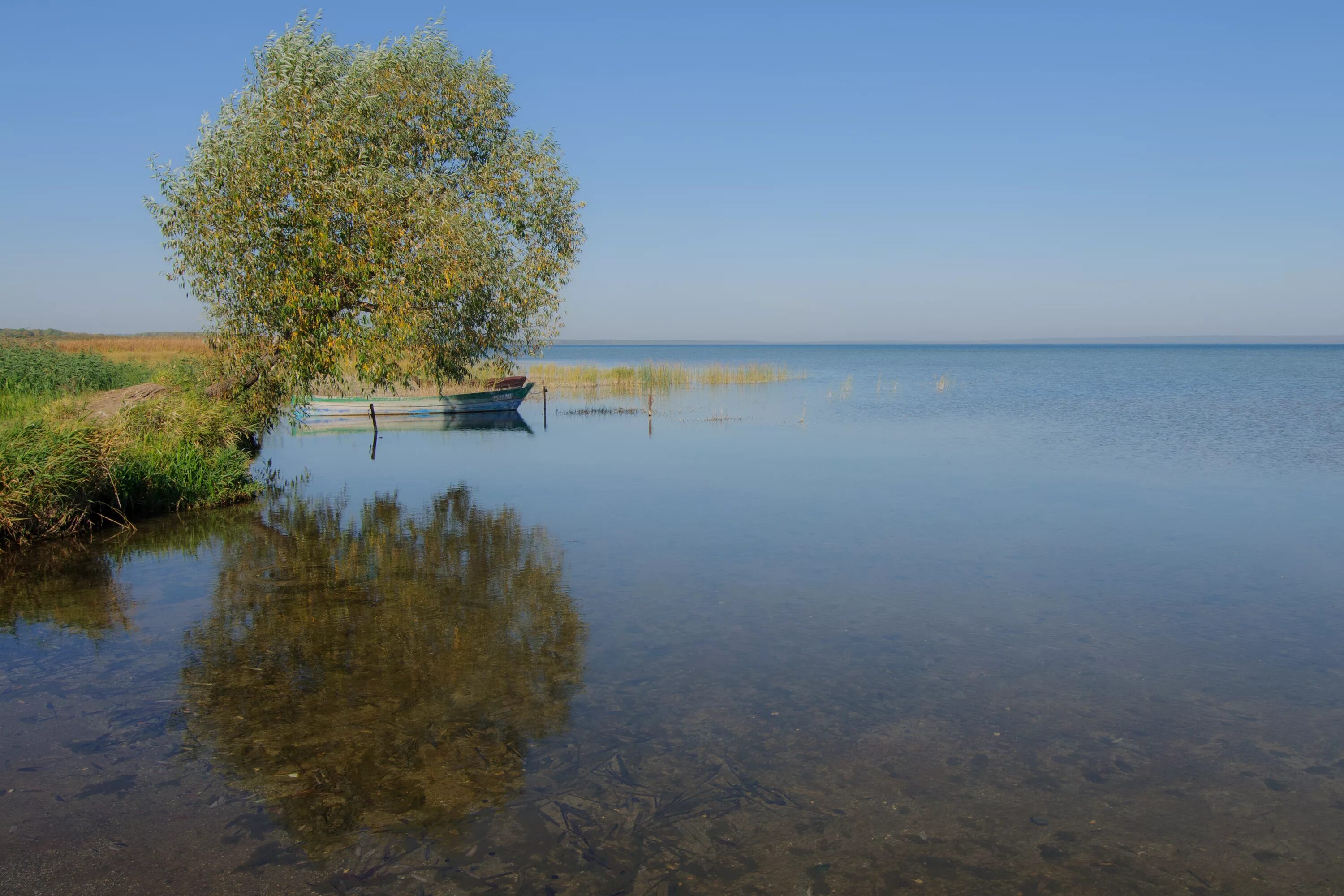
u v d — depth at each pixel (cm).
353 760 538
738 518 1318
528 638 773
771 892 407
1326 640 779
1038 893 409
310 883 411
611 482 1669
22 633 788
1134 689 665
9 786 504
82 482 1238
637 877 418
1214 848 450
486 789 502
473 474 1778
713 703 631
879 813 481
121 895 402
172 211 1698
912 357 14550
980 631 801
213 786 505
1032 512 1367
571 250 2147
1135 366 9131
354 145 1773
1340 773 533
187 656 725
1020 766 539
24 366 2605
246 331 1795
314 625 809
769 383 5394
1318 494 1522
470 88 2083
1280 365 9356
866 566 1034
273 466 1906
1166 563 1052
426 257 1703
